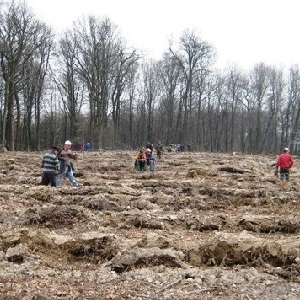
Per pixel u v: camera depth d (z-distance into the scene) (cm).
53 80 6081
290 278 781
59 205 1307
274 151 8219
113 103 6538
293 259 844
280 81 8062
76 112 6469
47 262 849
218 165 2914
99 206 1354
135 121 8269
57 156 1777
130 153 4438
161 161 3472
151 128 7738
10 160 2769
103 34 5834
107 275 774
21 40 4538
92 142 5984
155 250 861
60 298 666
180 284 730
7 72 4684
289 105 8056
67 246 927
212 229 1166
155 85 7650
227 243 883
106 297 675
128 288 711
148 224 1168
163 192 1689
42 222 1173
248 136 8644
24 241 927
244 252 863
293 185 1906
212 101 8094
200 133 8656
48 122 7238
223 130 8850
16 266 818
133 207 1384
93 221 1185
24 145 6100
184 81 7044
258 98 7919
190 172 2308
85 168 2681
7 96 4584
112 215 1252
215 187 1775
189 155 4553
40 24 5309
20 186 1684
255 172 2519
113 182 1927
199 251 883
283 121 8200
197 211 1398
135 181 1998
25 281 744
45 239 941
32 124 6969
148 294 688
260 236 1104
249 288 719
